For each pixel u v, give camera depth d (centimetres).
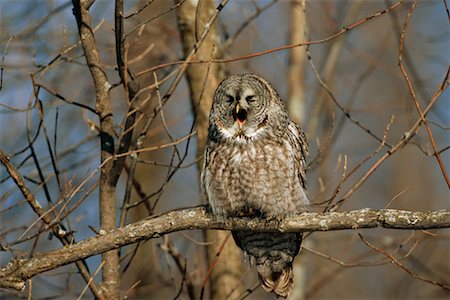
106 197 1023
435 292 1866
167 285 1281
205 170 1087
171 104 1766
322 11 1736
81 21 1031
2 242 1031
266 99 1102
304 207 1066
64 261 905
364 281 2183
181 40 1300
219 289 1279
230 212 1061
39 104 1012
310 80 2009
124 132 973
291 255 1117
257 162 1055
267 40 1695
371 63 1619
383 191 2467
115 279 1036
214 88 1292
